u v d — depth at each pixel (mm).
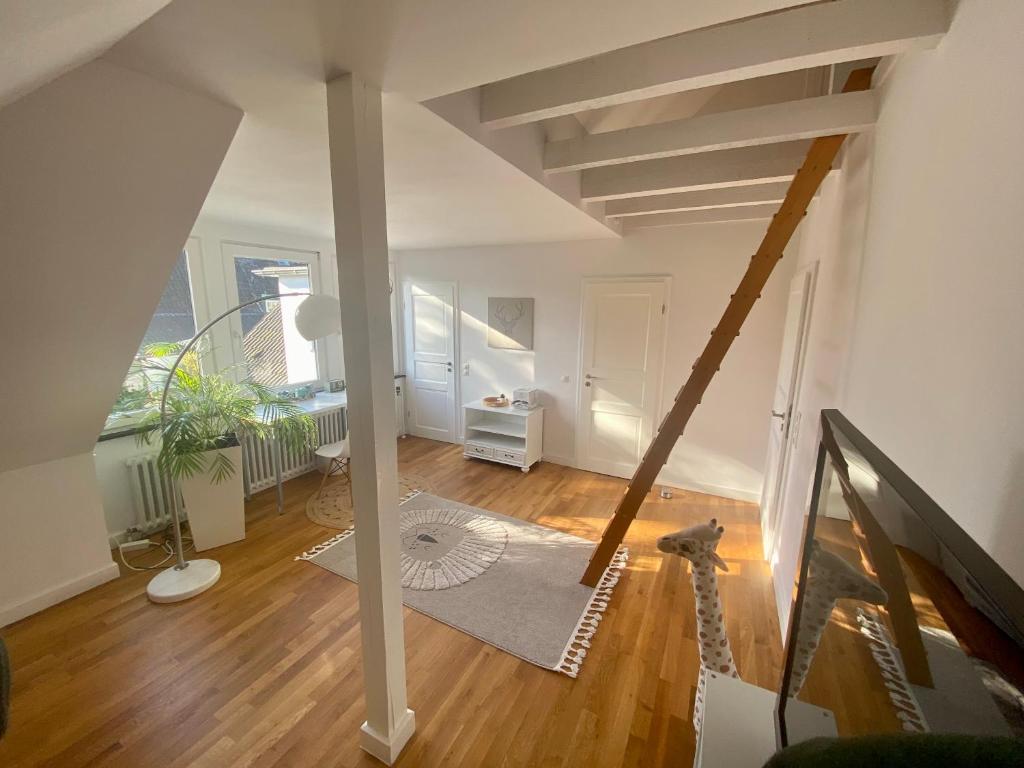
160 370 2900
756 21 1225
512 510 3525
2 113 1022
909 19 1070
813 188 1914
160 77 1155
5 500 2182
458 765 1552
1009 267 708
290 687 1851
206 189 1501
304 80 1181
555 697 1830
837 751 466
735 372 3652
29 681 1866
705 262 3629
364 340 1292
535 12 897
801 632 969
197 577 2516
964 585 461
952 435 867
